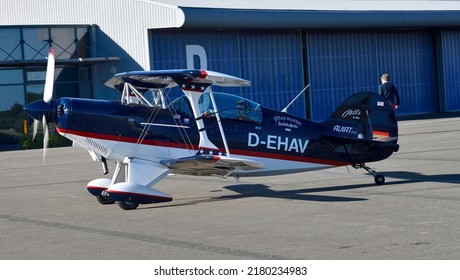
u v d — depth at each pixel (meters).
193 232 8.61
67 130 10.73
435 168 13.62
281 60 30.92
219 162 10.27
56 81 27.41
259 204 10.48
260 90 30.31
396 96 18.66
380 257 6.97
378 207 9.74
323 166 11.98
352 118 11.95
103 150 10.88
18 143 26.55
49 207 11.06
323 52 32.03
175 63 27.98
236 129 11.34
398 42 33.84
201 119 11.06
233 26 27.73
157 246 7.90
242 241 7.98
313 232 8.28
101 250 7.81
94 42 28.22
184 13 26.11
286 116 11.74
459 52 35.22
